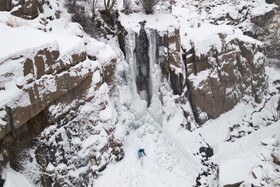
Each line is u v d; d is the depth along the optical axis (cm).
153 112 2272
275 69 3166
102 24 2352
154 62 2338
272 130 2400
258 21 3378
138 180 1786
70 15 2247
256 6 3466
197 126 2491
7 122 1256
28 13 1817
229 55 2634
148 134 2077
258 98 2825
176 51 2398
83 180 1599
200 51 2475
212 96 2534
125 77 2259
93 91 1719
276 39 3288
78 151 1611
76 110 1633
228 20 3409
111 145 1781
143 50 2311
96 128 1708
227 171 1880
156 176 1862
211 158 2280
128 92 2234
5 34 1454
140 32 2302
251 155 1984
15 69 1297
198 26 2925
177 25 2423
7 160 1348
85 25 2269
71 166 1570
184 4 3456
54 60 1465
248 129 2564
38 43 1408
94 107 1719
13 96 1273
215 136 2464
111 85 1969
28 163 1430
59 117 1546
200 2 3509
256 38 3353
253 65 2817
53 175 1499
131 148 1944
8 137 1330
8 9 1755
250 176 1809
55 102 1516
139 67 2306
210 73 2527
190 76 2480
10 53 1295
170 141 2173
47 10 2005
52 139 1514
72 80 1564
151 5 2445
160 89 2364
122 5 2572
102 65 1886
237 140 2458
